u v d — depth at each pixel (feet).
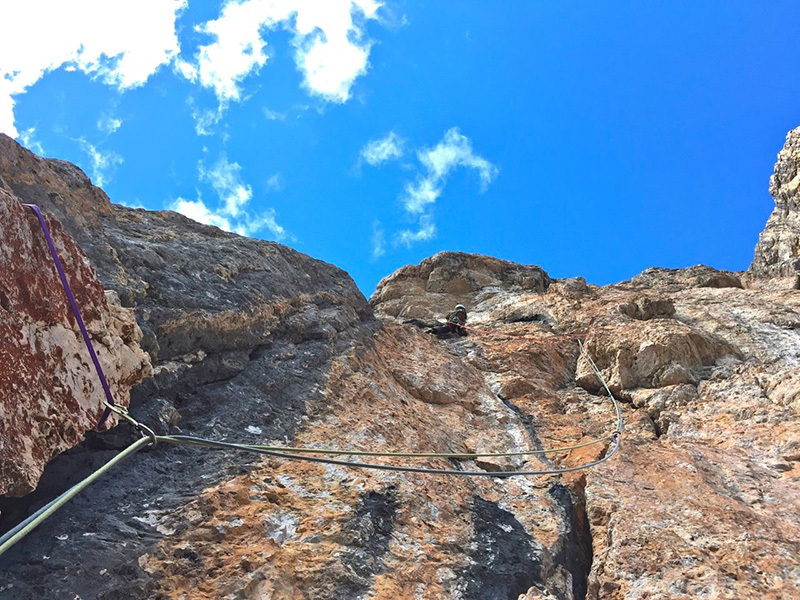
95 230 24.58
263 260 31.68
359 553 17.42
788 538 20.39
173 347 22.81
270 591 15.05
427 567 18.22
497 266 65.82
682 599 17.72
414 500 20.67
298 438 22.26
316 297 33.47
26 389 13.65
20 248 14.52
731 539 20.25
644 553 19.79
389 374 31.55
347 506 19.12
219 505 17.44
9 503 15.57
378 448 23.24
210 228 32.78
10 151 22.88
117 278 22.59
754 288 58.18
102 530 15.74
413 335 38.60
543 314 51.75
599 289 59.88
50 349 14.65
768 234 79.25
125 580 14.51
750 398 31.73
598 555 20.75
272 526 17.48
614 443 27.53
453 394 32.40
